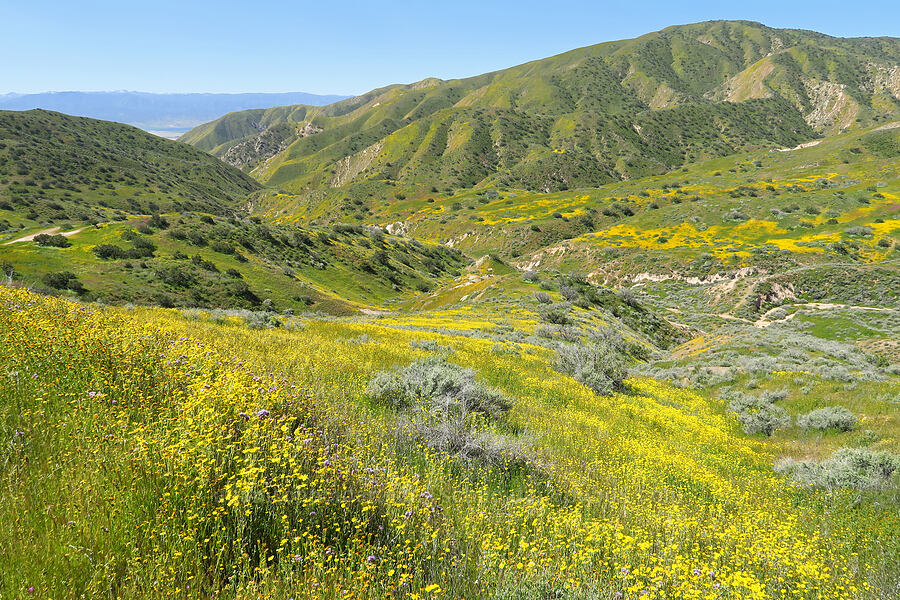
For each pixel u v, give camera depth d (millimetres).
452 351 19859
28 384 4848
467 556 3766
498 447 7168
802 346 33500
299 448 4078
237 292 88000
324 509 3764
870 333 50656
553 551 4352
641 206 149625
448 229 168875
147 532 3074
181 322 14609
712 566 4844
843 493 9156
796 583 4711
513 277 72062
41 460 3680
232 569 3070
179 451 3682
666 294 87812
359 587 3029
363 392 9289
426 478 5438
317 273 111375
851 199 111688
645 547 4547
